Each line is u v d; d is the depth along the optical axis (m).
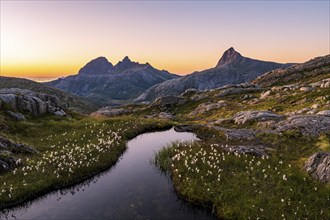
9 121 33.81
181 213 15.09
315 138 25.36
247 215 14.16
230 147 25.47
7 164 20.58
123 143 29.75
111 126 37.69
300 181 17.39
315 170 18.23
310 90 64.56
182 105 98.12
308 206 14.51
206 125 39.47
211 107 72.69
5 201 16.23
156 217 14.62
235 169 19.75
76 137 31.64
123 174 21.38
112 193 17.72
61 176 19.58
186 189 17.20
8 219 14.79
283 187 16.48
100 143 27.30
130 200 16.62
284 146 25.28
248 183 17.25
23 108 39.88
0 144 23.23
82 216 14.73
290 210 14.40
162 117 64.44
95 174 21.45
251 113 40.84
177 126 41.22
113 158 24.56
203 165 20.83
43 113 42.38
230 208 14.86
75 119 45.56
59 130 35.34
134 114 96.75
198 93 118.44
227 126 39.44
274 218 13.67
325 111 33.75
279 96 71.00
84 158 22.59
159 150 27.08
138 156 26.30
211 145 26.06
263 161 21.38
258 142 27.83
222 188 16.88
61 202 16.59
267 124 34.25
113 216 14.66
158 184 19.19
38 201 16.92
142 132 38.28
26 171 20.17
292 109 48.09
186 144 28.19
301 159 21.34
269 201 15.00
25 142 28.86
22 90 48.53
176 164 21.72
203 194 16.45
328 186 16.23
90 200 16.73
